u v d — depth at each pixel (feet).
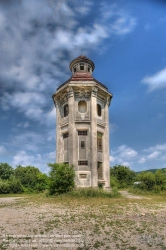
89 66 106.73
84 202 59.93
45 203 60.80
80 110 95.86
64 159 92.48
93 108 91.40
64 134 95.50
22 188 141.69
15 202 68.85
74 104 92.99
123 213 44.06
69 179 77.56
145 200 67.36
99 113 99.96
